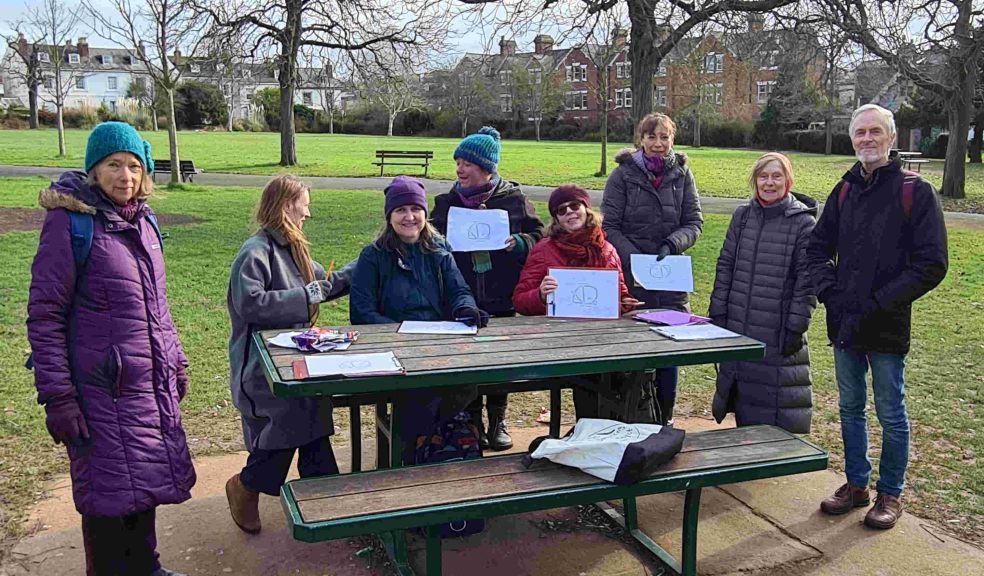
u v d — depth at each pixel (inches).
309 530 99.4
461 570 133.4
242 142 1699.1
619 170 183.3
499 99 2625.5
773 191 165.5
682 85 1956.2
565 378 161.8
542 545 142.4
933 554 139.1
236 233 488.7
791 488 167.0
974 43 663.8
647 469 115.3
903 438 147.2
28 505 150.9
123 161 111.7
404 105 2482.8
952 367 255.3
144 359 113.0
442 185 866.8
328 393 110.7
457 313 148.6
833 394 228.8
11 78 2496.3
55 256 107.3
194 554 135.6
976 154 1450.5
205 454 178.2
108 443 109.7
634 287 181.2
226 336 271.0
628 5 543.2
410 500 108.0
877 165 142.8
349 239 474.6
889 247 140.3
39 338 105.7
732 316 170.4
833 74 553.6
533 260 163.6
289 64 1037.2
